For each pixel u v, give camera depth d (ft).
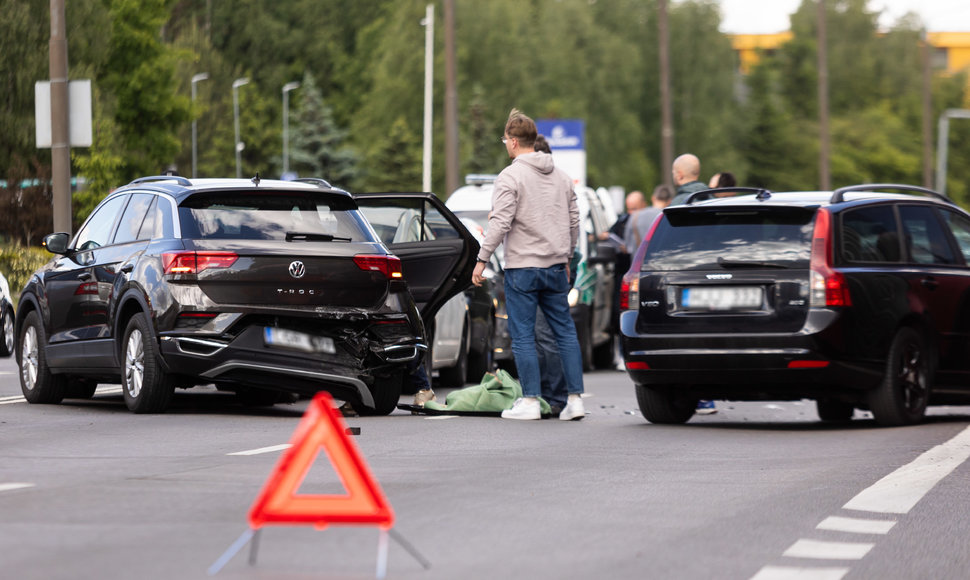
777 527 65.26
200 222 109.19
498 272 172.14
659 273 111.55
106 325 114.93
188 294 106.93
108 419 107.65
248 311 106.93
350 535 60.03
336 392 110.11
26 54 489.67
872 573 55.98
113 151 396.16
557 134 376.68
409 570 53.26
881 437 103.09
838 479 80.43
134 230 114.83
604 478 79.15
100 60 531.09
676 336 109.91
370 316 110.52
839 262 108.06
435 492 72.28
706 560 57.26
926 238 116.98
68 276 120.57
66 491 70.23
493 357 169.89
